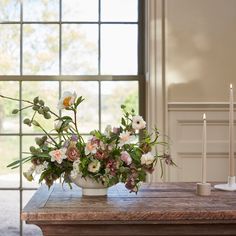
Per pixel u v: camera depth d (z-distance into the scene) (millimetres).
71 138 1683
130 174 1660
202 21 2932
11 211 3141
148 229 1495
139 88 3154
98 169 1650
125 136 1672
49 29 3170
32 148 1688
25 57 3164
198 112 2902
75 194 1814
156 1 2914
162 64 2904
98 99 3160
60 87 3152
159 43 2908
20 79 3148
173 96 2904
